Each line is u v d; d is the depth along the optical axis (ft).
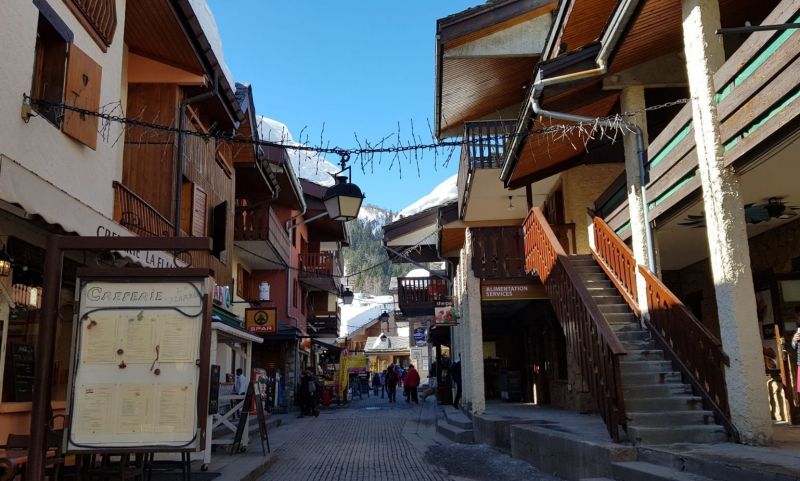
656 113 37.65
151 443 18.07
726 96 22.44
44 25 25.40
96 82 28.71
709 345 25.29
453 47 49.52
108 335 18.62
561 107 33.68
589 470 24.43
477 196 53.52
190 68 43.39
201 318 18.74
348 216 37.06
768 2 28.50
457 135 62.13
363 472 32.91
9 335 24.49
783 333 32.50
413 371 99.86
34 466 17.54
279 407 80.07
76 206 22.22
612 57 30.19
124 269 18.89
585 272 39.63
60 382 28.71
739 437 22.67
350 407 93.50
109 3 30.66
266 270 87.66
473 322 45.78
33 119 23.76
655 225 31.09
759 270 35.65
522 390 63.31
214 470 29.68
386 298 223.92
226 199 59.98
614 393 24.86
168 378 18.43
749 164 22.33
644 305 32.45
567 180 50.06
